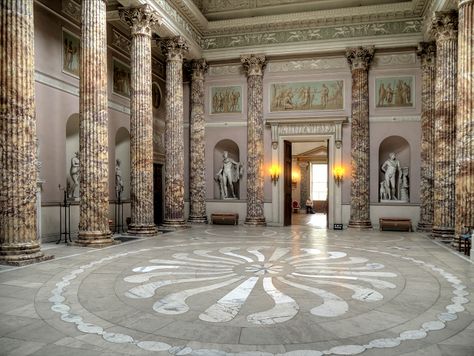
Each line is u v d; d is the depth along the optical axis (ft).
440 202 54.08
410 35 68.18
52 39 49.73
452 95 52.75
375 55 71.26
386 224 66.90
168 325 19.30
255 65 74.33
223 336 17.89
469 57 42.14
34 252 35.22
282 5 71.67
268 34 73.92
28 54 35.50
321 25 71.72
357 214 69.36
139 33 54.34
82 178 44.80
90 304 22.71
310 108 73.92
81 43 45.19
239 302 23.15
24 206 34.81
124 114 66.08
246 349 16.47
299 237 56.08
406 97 70.23
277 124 74.59
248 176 74.18
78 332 18.38
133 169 54.95
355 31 70.49
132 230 54.90
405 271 32.17
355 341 17.33
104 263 34.86
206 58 76.33
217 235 57.72
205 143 78.02
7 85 34.27
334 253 41.24
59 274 30.35
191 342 17.21
